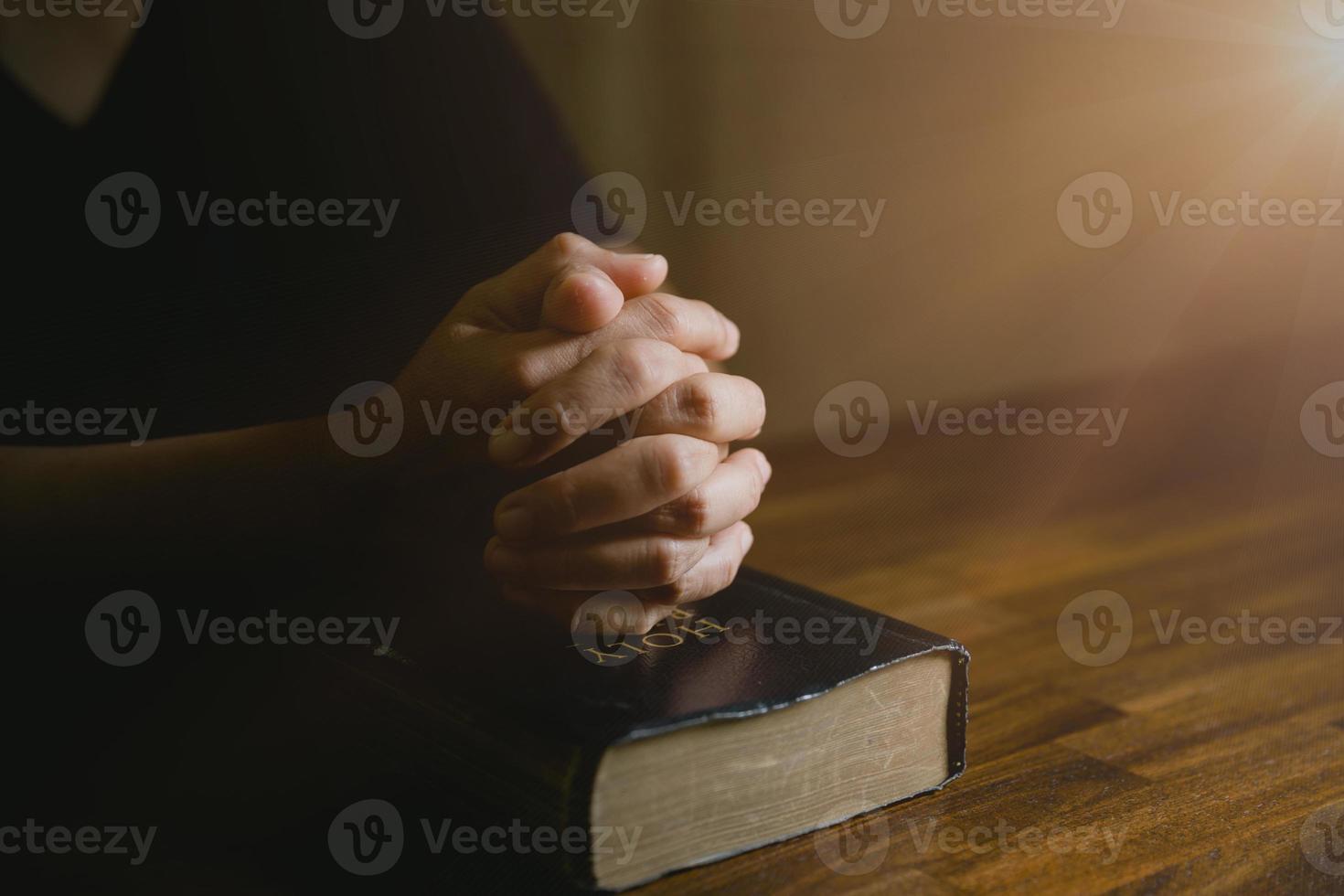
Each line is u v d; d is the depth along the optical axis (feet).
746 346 6.57
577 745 1.47
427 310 2.72
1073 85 7.14
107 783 1.87
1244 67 7.11
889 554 3.60
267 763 1.94
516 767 1.55
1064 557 3.52
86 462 2.16
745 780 1.64
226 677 2.12
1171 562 3.44
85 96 2.98
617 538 1.84
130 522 2.16
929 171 6.97
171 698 2.11
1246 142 7.18
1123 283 7.41
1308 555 3.47
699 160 6.41
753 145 6.52
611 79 6.14
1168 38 7.16
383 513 2.16
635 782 1.52
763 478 2.05
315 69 3.12
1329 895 1.56
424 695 1.69
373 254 2.84
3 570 2.17
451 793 1.71
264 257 2.84
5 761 1.94
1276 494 4.30
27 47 2.79
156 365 2.59
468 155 3.09
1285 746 2.08
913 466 5.05
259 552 2.21
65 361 2.56
